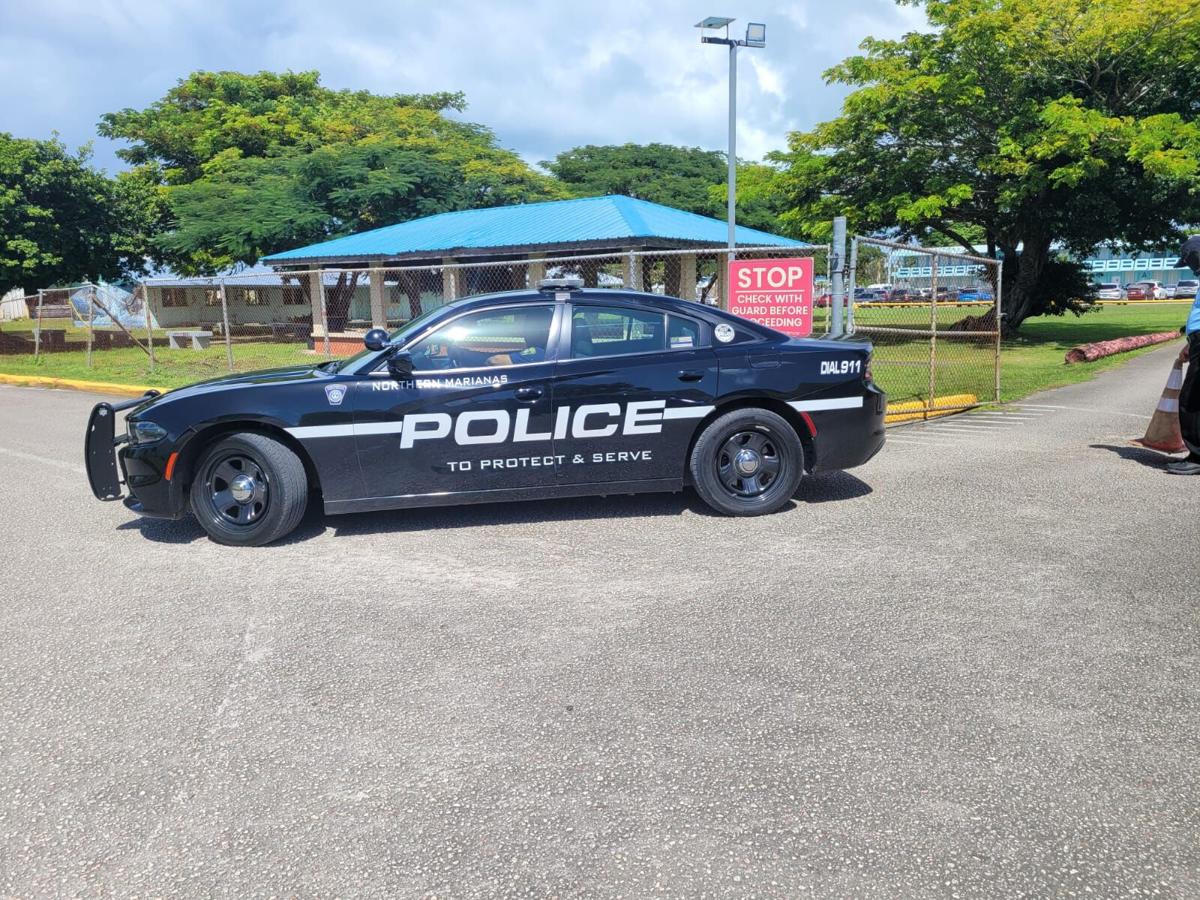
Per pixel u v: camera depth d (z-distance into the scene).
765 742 3.06
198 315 35.69
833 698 3.37
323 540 5.75
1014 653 3.72
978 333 11.24
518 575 4.91
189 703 3.46
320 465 5.61
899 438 8.96
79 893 2.38
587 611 4.33
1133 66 21.78
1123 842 2.50
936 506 6.14
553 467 5.85
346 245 23.39
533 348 5.84
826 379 5.98
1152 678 3.48
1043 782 2.79
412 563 5.19
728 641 3.92
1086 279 28.52
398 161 29.17
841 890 2.32
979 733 3.09
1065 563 4.86
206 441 5.66
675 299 6.05
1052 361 17.83
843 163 24.86
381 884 2.39
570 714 3.29
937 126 22.75
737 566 4.95
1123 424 9.48
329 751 3.08
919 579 4.66
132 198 27.81
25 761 3.07
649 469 5.95
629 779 2.86
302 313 33.84
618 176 44.31
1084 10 21.47
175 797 2.83
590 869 2.42
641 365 5.84
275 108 40.19
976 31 20.67
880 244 9.73
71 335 29.73
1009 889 2.31
